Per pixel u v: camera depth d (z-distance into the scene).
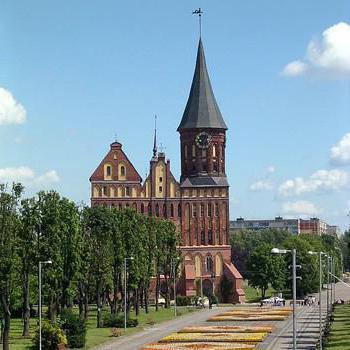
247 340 116.88
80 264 123.75
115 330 129.25
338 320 142.62
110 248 147.12
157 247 194.00
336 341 103.88
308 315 168.62
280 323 150.38
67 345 105.06
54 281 117.88
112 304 158.38
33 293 137.88
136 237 161.50
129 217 165.25
